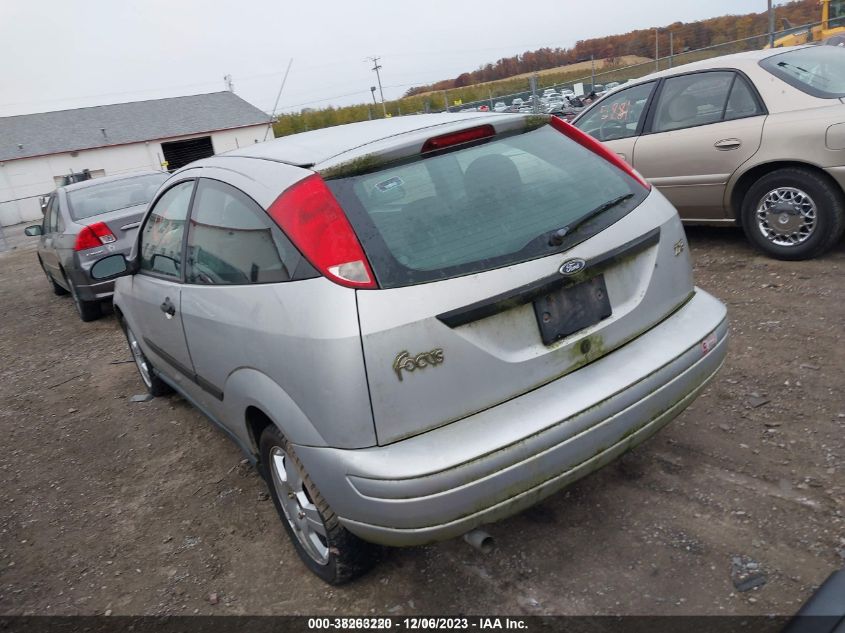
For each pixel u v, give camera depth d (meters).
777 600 2.41
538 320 2.43
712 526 2.82
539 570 2.75
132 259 4.27
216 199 3.16
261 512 3.58
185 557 3.30
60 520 3.86
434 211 2.47
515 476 2.27
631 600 2.52
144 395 5.57
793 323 4.49
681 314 2.86
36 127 50.59
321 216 2.41
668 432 3.54
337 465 2.32
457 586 2.75
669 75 6.21
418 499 2.20
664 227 2.83
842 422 3.37
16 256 18.52
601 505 3.07
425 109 20.73
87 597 3.12
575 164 2.88
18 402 6.02
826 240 5.33
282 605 2.84
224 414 3.35
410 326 2.23
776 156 5.36
